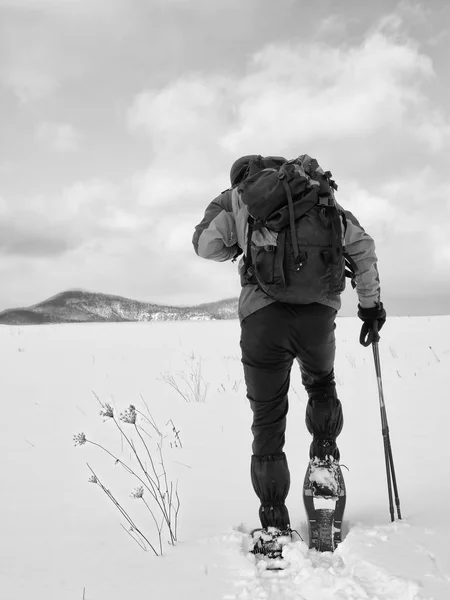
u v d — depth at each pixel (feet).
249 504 9.98
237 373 30.01
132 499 10.62
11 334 70.44
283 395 8.49
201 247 8.59
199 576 7.16
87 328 84.48
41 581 7.20
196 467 12.66
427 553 7.18
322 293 7.88
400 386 22.58
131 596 6.70
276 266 7.70
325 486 8.34
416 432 14.73
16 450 14.99
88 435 16.66
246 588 6.75
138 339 57.77
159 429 17.11
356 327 60.39
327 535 8.16
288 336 8.17
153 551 8.04
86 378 29.63
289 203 7.70
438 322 65.41
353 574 6.80
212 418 18.48
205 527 8.98
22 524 9.41
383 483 10.71
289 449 13.91
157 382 27.48
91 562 7.75
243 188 7.97
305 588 6.65
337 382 24.34
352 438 14.55
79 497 10.87
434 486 10.28
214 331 68.54
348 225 8.46
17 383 28.27
